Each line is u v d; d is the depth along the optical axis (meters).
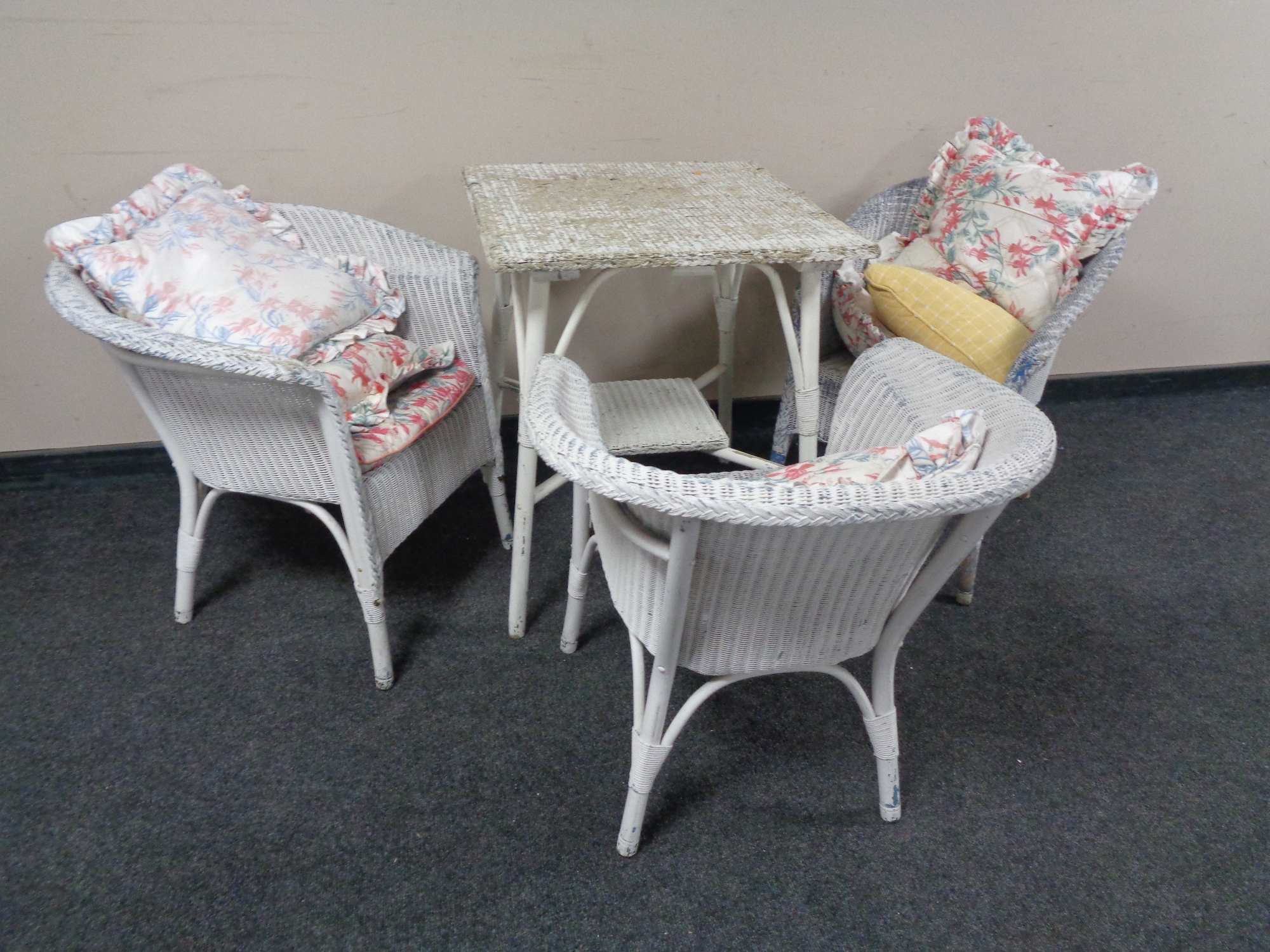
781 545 0.83
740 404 2.21
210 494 1.42
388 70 1.60
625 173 1.55
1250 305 2.38
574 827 1.23
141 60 1.50
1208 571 1.80
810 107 1.83
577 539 1.38
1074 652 1.58
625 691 1.46
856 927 1.12
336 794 1.26
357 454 1.26
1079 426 2.33
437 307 1.51
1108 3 1.82
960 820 1.27
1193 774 1.35
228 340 1.27
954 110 1.90
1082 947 1.11
